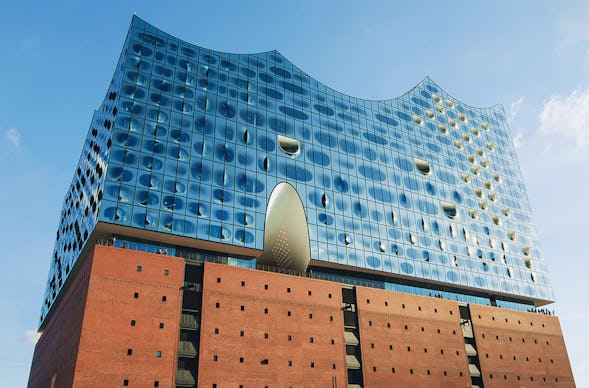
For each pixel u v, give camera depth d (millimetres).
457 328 60219
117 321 40594
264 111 60906
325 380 47812
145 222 47031
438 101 82125
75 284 46750
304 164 60344
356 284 58719
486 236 73250
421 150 73750
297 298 50188
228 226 51281
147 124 51812
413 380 53406
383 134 70812
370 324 53906
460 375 57062
